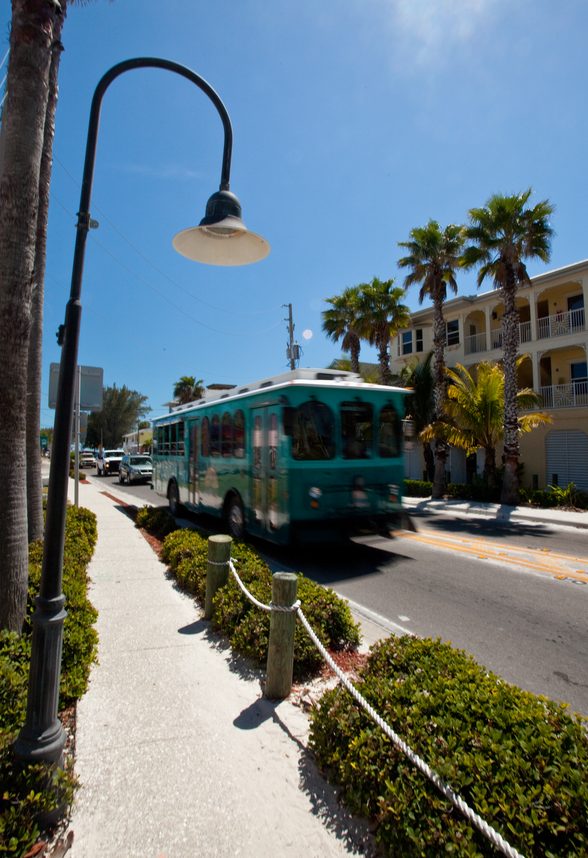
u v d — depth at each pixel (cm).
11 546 404
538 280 2261
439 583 726
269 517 795
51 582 260
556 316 2378
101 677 387
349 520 777
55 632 257
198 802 257
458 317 2758
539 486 2325
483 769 221
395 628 542
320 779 276
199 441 1169
